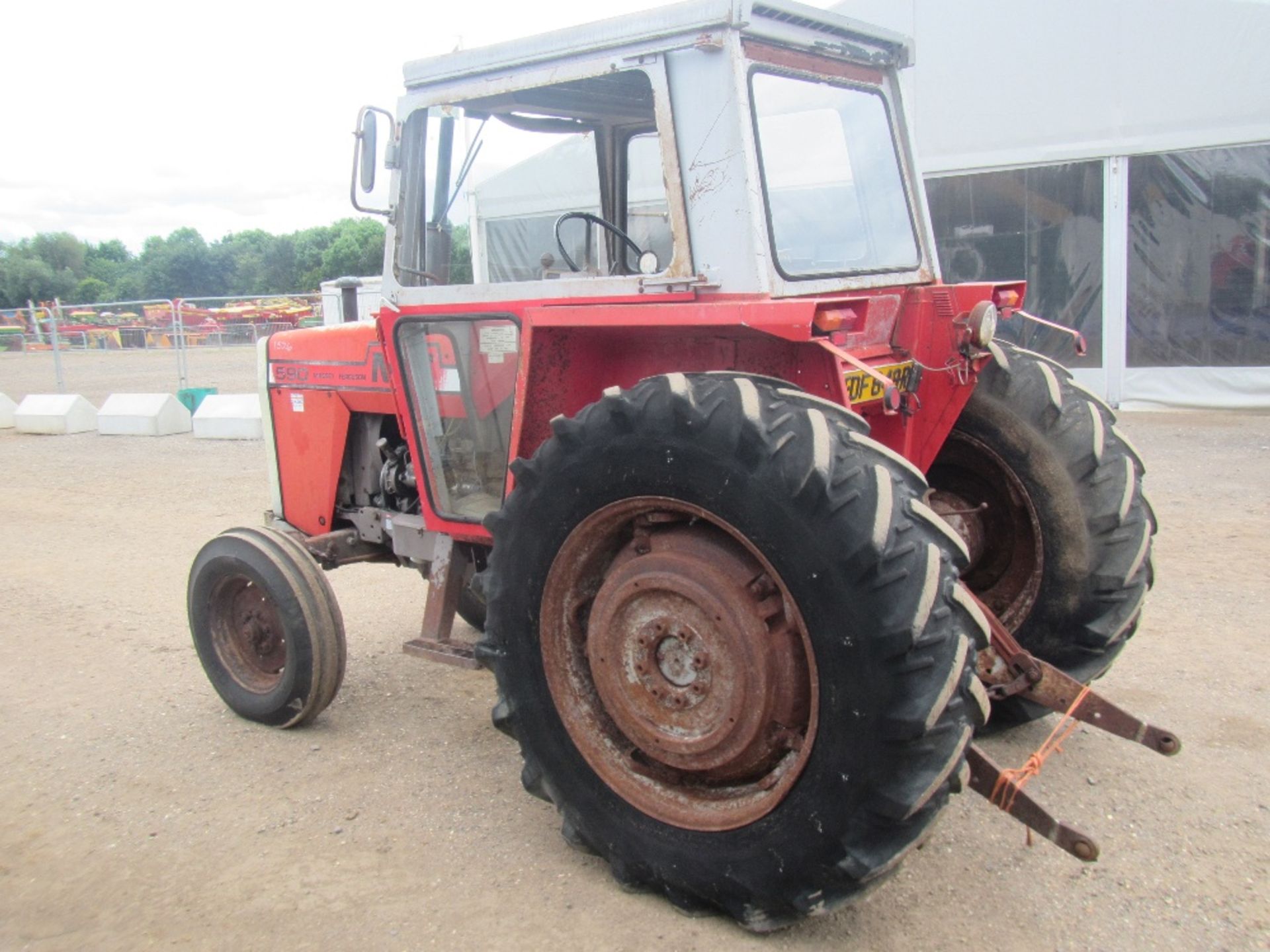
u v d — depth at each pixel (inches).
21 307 2257.6
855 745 92.6
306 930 107.7
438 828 127.0
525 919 108.3
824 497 92.0
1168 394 404.5
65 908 113.1
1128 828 120.2
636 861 109.5
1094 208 405.7
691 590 103.6
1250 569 208.1
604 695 111.9
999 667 133.1
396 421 167.6
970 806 126.4
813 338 97.9
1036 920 105.0
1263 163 375.6
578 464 107.7
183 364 617.3
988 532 144.0
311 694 150.8
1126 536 132.6
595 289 120.6
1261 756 135.2
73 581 241.1
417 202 142.2
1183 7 372.5
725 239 111.1
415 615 208.7
